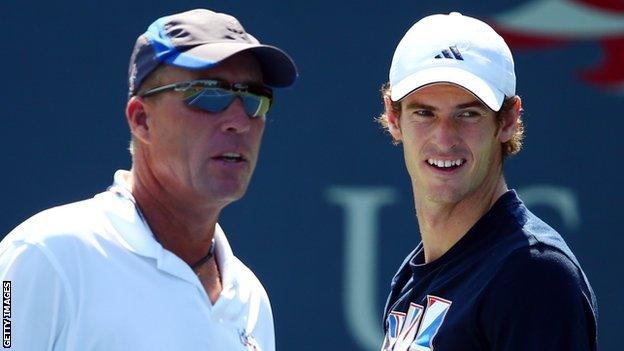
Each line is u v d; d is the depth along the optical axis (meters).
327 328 19.38
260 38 19.56
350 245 19.41
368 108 19.47
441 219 9.97
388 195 19.41
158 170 8.93
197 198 8.92
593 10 19.70
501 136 9.98
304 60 19.58
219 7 19.56
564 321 8.77
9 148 19.56
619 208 19.47
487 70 9.73
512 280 8.95
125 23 19.58
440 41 9.83
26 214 19.50
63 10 19.61
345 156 19.48
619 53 19.59
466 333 9.17
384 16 19.58
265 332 9.65
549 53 19.69
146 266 8.60
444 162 9.75
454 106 9.71
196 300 8.72
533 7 19.66
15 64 19.61
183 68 8.70
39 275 8.26
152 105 8.86
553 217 19.56
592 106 19.62
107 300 8.34
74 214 8.62
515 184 19.61
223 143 8.83
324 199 19.47
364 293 19.34
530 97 19.70
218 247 9.46
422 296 9.81
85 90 19.56
